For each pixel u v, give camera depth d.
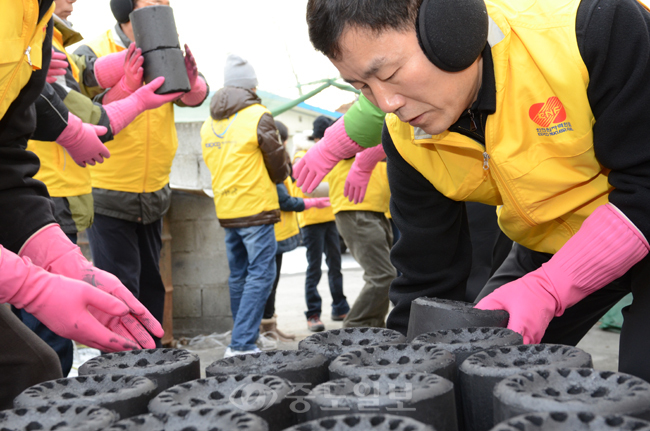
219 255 3.83
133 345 1.05
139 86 2.21
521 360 0.67
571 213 1.13
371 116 1.52
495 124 0.98
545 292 1.00
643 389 0.53
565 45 0.90
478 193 1.20
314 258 4.28
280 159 3.17
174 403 0.58
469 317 0.90
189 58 2.33
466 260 1.36
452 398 0.58
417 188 1.25
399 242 1.35
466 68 0.85
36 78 1.09
